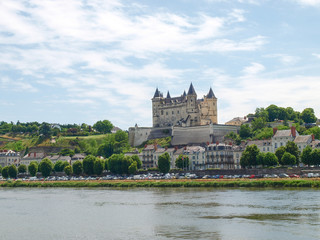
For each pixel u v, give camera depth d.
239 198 149.12
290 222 108.06
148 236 101.69
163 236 100.88
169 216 123.56
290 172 196.62
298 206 127.62
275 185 176.00
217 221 113.25
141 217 124.69
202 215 122.44
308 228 101.50
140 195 175.62
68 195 188.25
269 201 138.62
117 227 112.81
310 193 151.88
